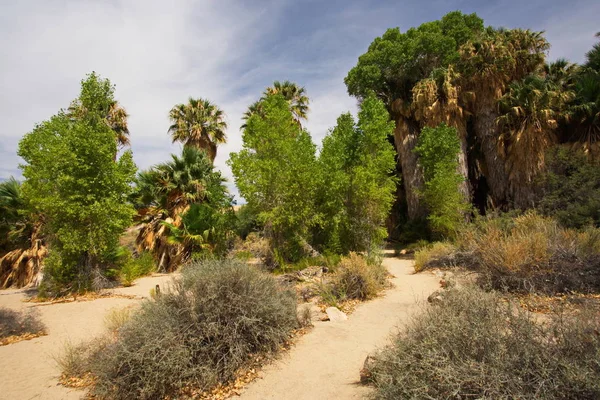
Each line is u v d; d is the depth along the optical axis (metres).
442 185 16.86
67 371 4.52
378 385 2.79
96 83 12.02
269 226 12.02
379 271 8.82
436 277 8.86
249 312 4.51
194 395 3.70
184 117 22.53
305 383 3.83
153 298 4.93
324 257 11.20
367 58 22.52
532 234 7.00
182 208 16.34
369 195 12.07
